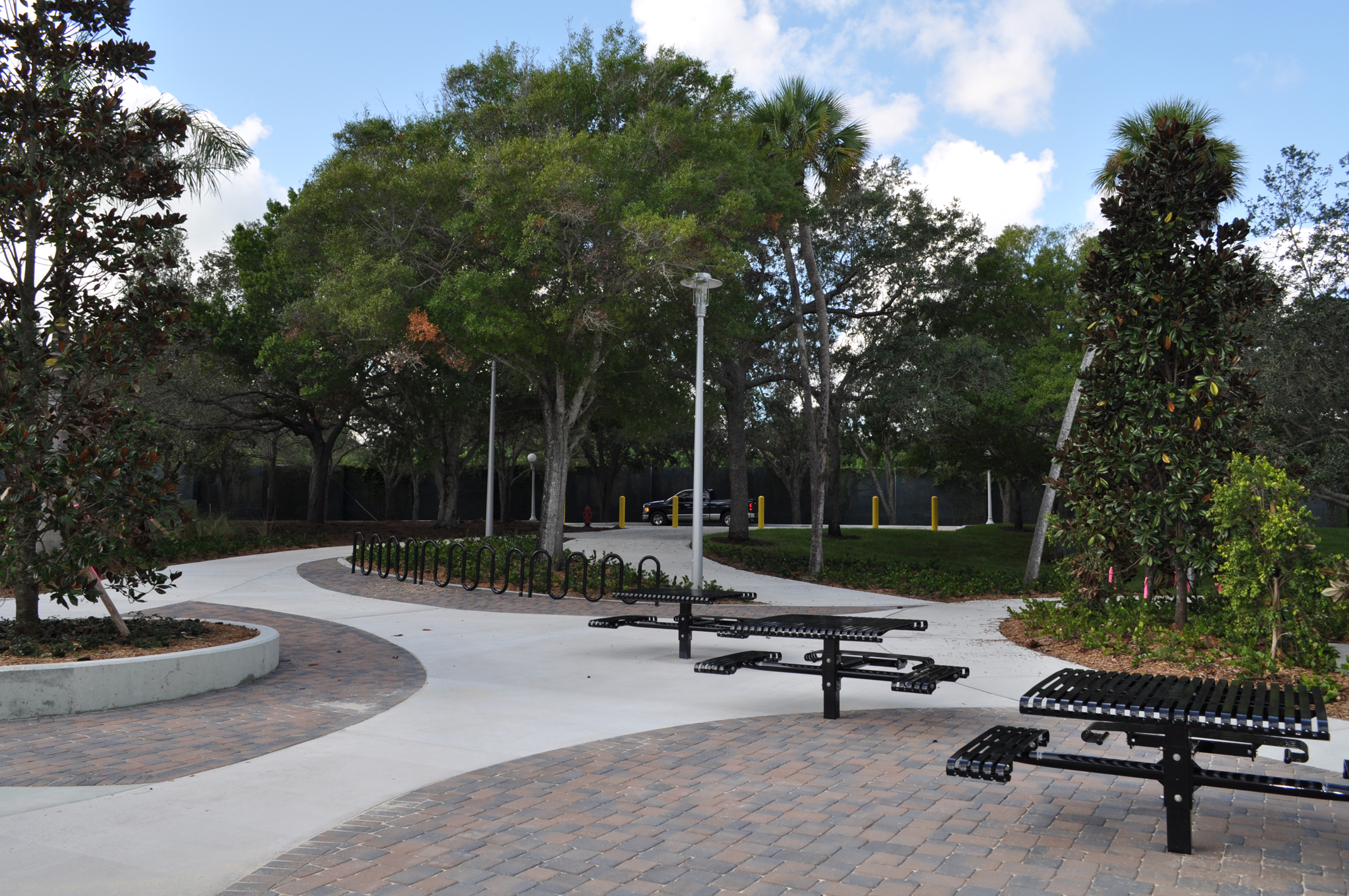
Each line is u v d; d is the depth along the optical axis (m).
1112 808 4.96
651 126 17.06
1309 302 17.42
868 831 4.56
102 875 3.91
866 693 8.21
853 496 48.41
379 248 17.80
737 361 26.88
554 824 4.62
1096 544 11.27
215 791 5.13
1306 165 17.75
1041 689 4.83
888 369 27.31
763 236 22.89
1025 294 28.64
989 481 40.59
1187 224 10.75
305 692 7.99
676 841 4.39
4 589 14.63
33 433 7.46
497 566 18.72
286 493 44.56
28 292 8.28
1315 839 4.48
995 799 5.11
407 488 46.38
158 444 8.57
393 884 3.83
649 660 9.88
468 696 7.89
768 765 5.79
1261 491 8.72
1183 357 10.90
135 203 8.69
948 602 17.31
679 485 48.56
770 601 16.86
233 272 29.69
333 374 26.41
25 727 6.65
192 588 16.27
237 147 14.52
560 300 17.12
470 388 29.53
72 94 8.52
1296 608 8.58
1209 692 4.75
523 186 15.27
